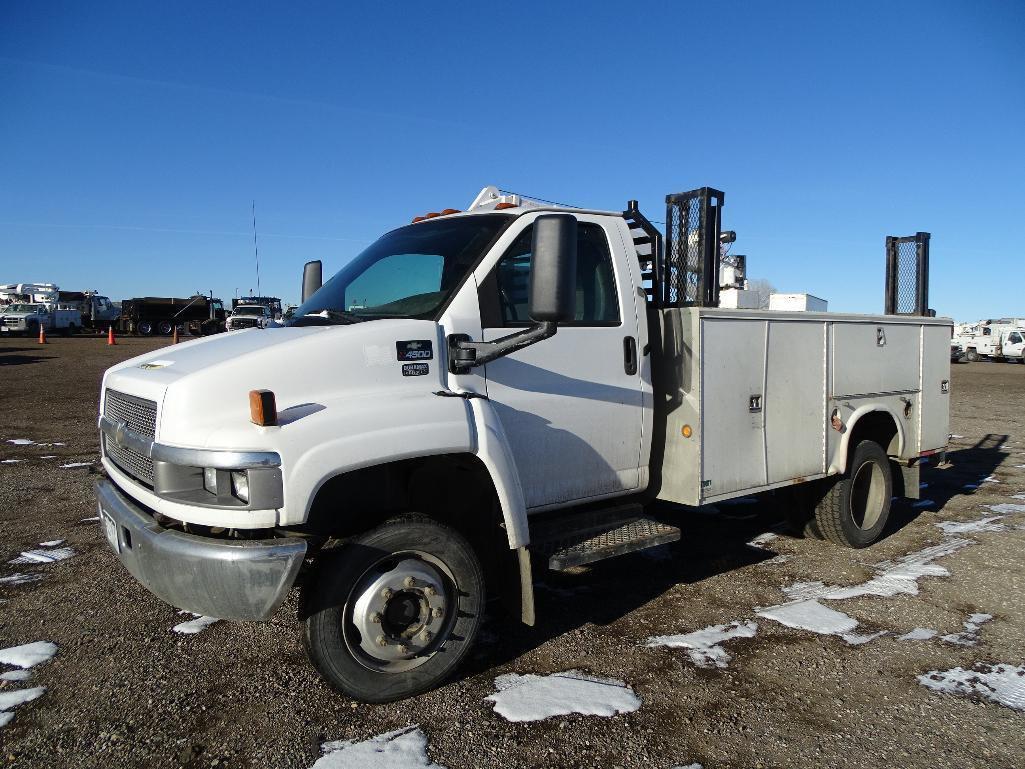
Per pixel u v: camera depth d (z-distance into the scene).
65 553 5.23
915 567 5.19
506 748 2.92
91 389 15.76
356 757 2.85
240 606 2.81
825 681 3.51
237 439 2.80
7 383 16.66
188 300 46.53
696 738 3.02
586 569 5.16
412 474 3.58
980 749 2.97
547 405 3.84
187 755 2.87
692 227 4.55
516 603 3.52
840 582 4.89
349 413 3.02
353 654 3.14
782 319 4.87
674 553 5.55
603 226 4.29
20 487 7.16
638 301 4.34
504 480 3.34
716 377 4.44
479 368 3.59
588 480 4.08
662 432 4.50
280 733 3.02
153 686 3.40
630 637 4.00
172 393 2.98
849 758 2.90
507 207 4.25
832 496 5.48
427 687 3.31
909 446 6.09
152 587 3.04
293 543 2.83
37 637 3.90
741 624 4.18
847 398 5.42
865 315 5.56
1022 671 3.63
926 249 6.57
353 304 3.98
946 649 3.87
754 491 4.73
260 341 3.41
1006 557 5.43
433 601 3.26
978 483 8.19
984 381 25.14
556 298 3.06
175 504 2.92
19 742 2.95
